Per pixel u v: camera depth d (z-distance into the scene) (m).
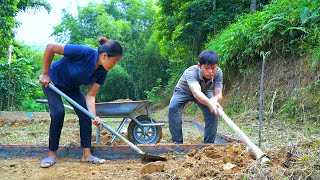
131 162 4.57
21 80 17.66
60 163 4.50
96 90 4.61
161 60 27.91
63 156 4.88
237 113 9.88
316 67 7.91
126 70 28.12
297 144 3.96
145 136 6.01
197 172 3.38
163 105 20.00
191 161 3.88
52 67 4.44
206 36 15.59
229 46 10.97
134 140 5.89
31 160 4.67
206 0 14.72
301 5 8.98
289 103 7.93
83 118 4.52
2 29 16.11
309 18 8.42
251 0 13.80
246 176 3.02
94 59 4.26
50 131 4.42
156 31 21.95
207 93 5.21
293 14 9.09
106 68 4.30
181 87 5.31
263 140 5.80
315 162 3.10
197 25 15.08
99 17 29.08
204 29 14.96
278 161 3.39
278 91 8.68
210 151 4.18
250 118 8.48
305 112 7.47
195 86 4.66
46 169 4.17
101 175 3.79
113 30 28.62
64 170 4.09
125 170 4.00
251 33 10.11
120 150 4.85
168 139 6.91
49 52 4.21
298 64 8.59
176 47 17.62
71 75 4.32
